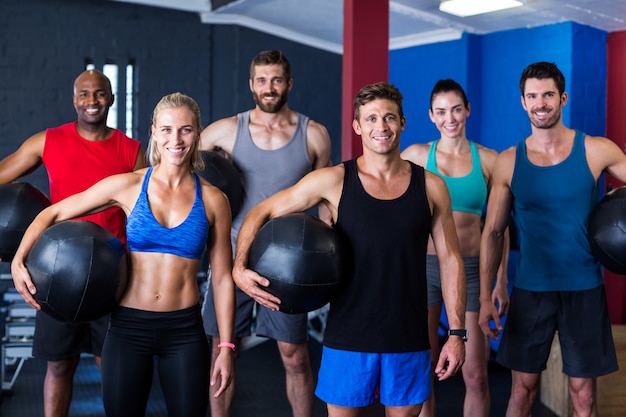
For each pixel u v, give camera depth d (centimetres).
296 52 788
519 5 531
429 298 398
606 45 567
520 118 610
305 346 400
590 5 505
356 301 283
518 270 356
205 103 752
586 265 341
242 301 397
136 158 376
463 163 411
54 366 373
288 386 408
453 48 662
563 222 340
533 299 348
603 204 327
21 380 550
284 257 274
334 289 279
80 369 580
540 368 351
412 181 287
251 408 489
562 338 345
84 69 712
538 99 333
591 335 340
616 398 452
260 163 397
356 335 282
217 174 372
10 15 684
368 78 497
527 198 344
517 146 350
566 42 559
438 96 409
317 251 274
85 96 363
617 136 565
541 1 516
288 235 276
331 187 288
